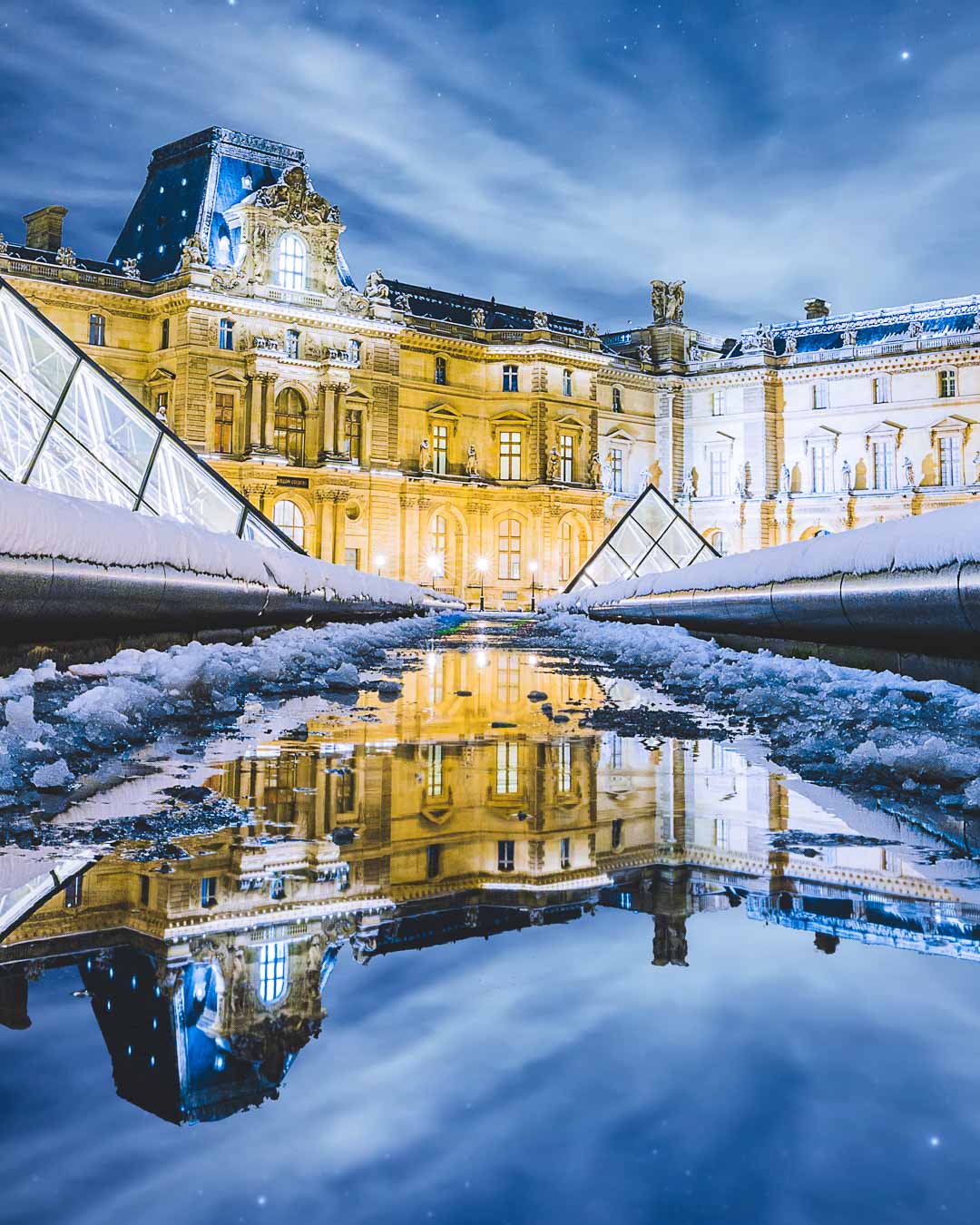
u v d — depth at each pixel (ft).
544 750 30.37
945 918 13.37
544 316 317.83
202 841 17.94
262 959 11.71
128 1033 9.47
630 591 133.49
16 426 70.54
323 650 64.13
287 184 265.13
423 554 299.17
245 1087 8.29
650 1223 6.39
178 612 57.93
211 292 250.78
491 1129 7.59
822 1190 6.84
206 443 252.62
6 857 16.71
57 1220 6.48
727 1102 8.06
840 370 327.88
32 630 41.96
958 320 321.73
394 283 310.45
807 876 15.75
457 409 307.99
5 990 10.61
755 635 68.23
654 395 350.64
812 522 331.16
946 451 316.19
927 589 37.19
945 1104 8.03
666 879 15.51
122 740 29.68
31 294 244.22
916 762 24.49
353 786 23.88
